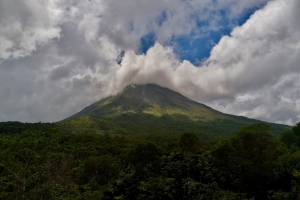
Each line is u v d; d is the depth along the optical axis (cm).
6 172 3694
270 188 3681
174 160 5409
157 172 4856
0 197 2256
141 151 4769
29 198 1878
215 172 4338
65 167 3319
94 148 7069
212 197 3484
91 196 3669
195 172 4625
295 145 6203
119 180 4216
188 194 3553
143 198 3594
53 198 2830
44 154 5375
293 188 3344
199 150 6406
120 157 6397
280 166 3969
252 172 3700
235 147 4156
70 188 3566
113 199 3769
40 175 2344
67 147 7019
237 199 3466
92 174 4709
